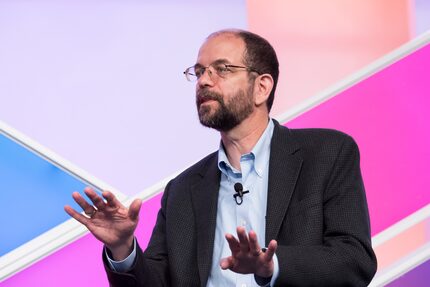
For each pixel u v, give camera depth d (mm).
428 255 6516
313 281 4672
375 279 6484
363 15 8227
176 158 8055
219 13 8289
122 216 4742
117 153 7988
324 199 5145
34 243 6789
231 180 5445
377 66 6996
